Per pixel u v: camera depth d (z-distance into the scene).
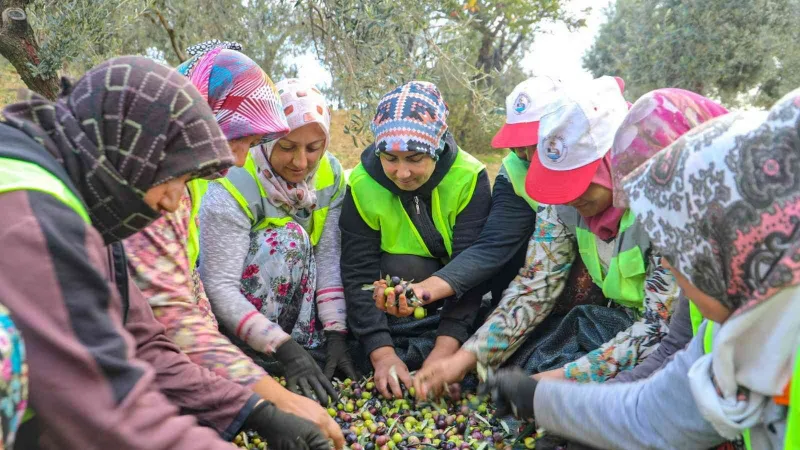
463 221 3.13
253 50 6.10
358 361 3.19
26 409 1.25
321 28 4.82
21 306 1.24
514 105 2.93
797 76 8.16
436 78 4.55
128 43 6.38
